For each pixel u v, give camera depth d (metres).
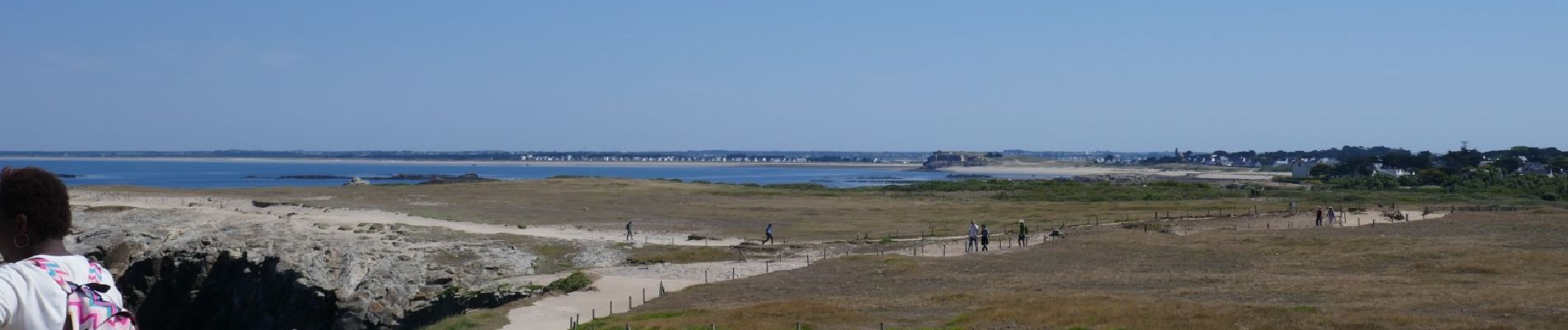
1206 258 53.72
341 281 55.78
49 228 5.12
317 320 53.75
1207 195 126.88
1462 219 75.62
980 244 65.38
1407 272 45.09
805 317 33.84
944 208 107.06
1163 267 50.31
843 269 53.06
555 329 35.31
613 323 34.03
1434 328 26.86
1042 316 31.61
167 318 62.97
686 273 54.44
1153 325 29.00
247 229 75.12
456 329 36.28
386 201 114.38
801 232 81.06
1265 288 39.41
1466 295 34.47
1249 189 142.62
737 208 108.88
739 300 41.88
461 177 198.38
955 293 40.12
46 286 4.68
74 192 119.56
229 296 61.34
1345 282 40.84
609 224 89.31
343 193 127.62
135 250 67.56
